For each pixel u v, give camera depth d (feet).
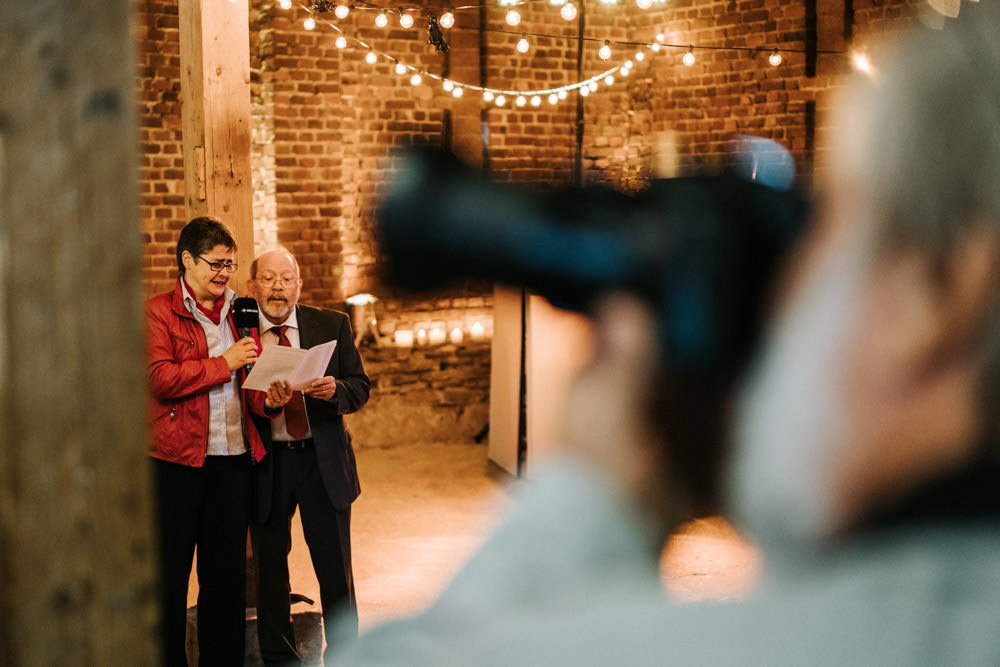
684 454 1.14
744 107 24.14
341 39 19.99
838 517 1.09
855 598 1.06
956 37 1.04
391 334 25.17
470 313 26.04
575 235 1.11
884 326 1.07
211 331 11.89
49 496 2.06
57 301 2.02
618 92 26.09
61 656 2.09
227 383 11.87
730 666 1.04
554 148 25.61
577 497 1.18
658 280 1.12
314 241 23.89
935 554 1.06
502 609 1.14
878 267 1.07
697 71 24.88
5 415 2.03
